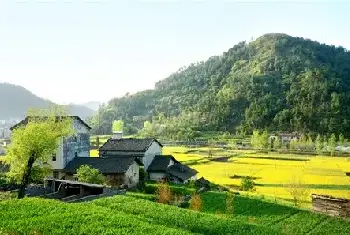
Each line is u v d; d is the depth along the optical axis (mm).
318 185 98125
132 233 29125
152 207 41094
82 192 57562
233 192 74188
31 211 32812
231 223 40250
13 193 57375
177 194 68250
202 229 37000
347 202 57312
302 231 51094
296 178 107812
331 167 130875
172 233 30344
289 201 74750
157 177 88125
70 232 28406
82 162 79875
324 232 51125
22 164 57219
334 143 172875
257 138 191875
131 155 88062
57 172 78312
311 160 149875
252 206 60969
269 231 40562
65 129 64312
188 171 92750
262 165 134750
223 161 144000
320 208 59875
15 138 58562
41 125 59719
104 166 77438
